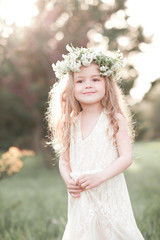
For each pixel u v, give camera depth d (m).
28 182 8.30
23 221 4.63
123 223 2.33
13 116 12.33
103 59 2.41
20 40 6.24
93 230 2.29
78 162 2.43
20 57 7.36
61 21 8.43
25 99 9.30
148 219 4.05
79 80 2.42
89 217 2.30
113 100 2.49
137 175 9.29
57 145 2.63
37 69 8.45
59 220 4.62
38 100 9.56
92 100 2.38
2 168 3.83
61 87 2.63
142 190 6.74
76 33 8.17
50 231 4.11
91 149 2.39
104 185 2.36
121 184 2.42
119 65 2.46
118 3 7.60
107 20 7.73
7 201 5.94
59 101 2.69
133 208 5.05
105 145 2.38
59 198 6.23
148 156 15.01
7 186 7.79
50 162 10.39
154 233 3.61
